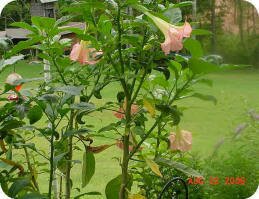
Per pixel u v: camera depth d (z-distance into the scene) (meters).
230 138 2.44
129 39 1.55
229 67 1.42
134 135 1.70
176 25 1.55
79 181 3.05
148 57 1.60
